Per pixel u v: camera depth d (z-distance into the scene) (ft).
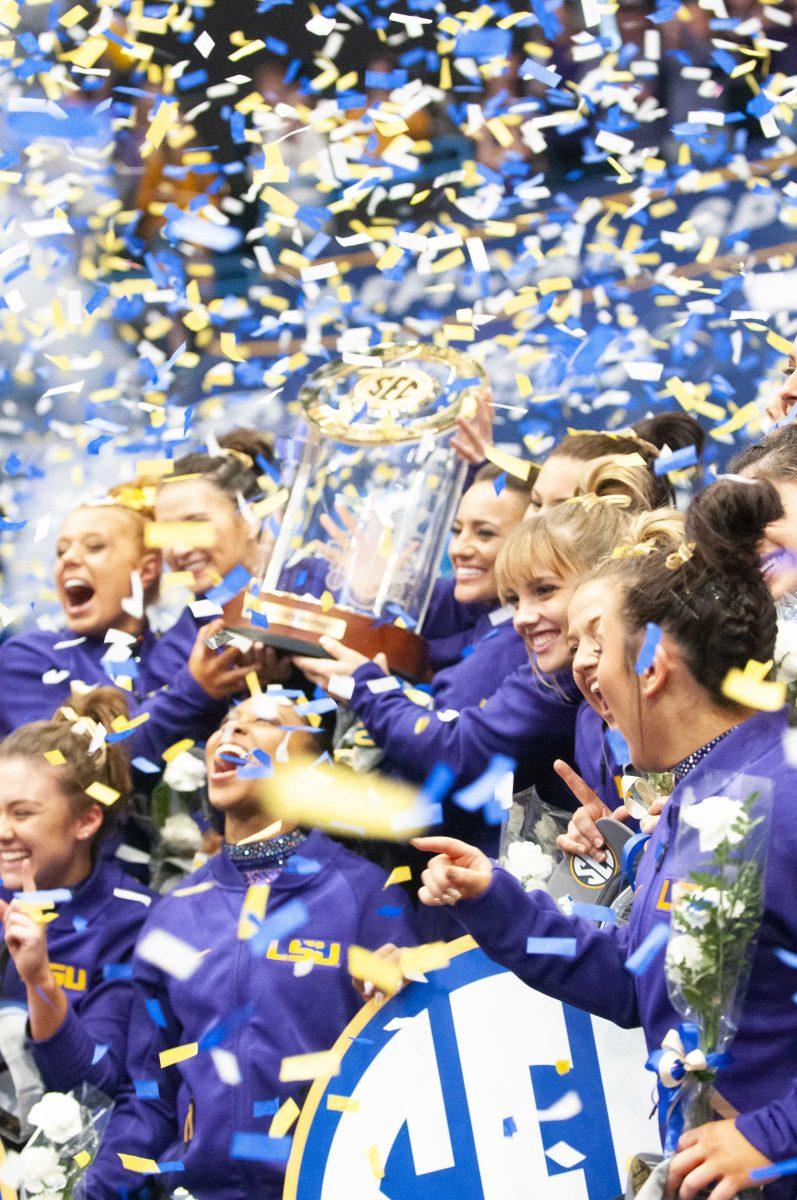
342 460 10.44
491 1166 7.33
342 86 14.65
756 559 6.33
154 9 16.25
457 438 10.53
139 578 11.09
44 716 11.22
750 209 15.34
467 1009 7.60
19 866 9.39
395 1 16.33
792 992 6.13
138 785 10.06
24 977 8.54
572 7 15.85
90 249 15.79
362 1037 7.65
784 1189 6.07
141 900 9.50
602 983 6.86
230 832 9.16
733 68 13.11
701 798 6.26
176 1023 8.72
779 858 6.05
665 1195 6.03
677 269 14.71
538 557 9.01
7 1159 7.98
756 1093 6.14
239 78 14.26
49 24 15.97
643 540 7.29
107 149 15.48
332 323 15.88
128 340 16.05
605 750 8.68
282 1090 8.27
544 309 12.34
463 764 9.24
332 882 8.79
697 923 6.03
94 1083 8.64
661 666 6.31
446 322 15.83
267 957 8.54
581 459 9.73
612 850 7.91
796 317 13.96
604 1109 7.33
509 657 9.95
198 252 16.79
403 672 9.92
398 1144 7.42
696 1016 6.08
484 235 16.33
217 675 10.12
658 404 13.47
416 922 8.88
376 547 10.23
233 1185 8.16
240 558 11.19
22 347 15.55
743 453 8.00
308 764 9.25
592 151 14.75
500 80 16.24
